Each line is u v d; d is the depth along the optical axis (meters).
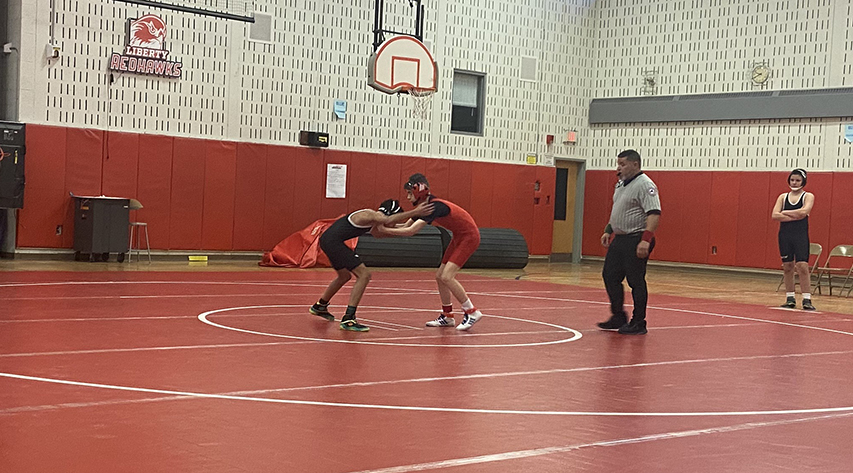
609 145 22.00
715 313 11.80
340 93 18.73
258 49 17.72
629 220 9.38
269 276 14.50
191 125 17.11
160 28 16.64
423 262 18.00
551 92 21.72
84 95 16.03
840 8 18.45
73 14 15.83
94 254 15.90
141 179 16.64
